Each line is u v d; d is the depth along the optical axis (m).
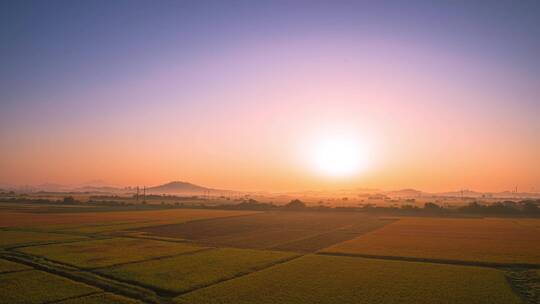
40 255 46.91
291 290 32.12
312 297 30.12
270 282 34.81
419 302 29.08
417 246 58.38
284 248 56.50
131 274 36.88
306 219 111.69
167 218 109.12
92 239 63.44
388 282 35.12
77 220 97.00
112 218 105.31
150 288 32.66
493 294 31.25
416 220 110.56
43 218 102.12
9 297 28.86
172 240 64.00
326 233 76.56
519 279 37.19
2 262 42.25
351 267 41.88
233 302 28.69
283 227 88.12
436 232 78.88
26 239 61.59
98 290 31.03
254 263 43.53
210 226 88.88
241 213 135.38
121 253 49.25
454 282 35.28
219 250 53.16
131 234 71.44
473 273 39.16
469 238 68.75
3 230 74.38
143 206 174.00
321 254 51.09
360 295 30.80
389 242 63.09
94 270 38.84
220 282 34.84
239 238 67.69
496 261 45.97
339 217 120.81
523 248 56.38
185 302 28.59
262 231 79.56
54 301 28.06
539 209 138.88
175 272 38.16
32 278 35.00
